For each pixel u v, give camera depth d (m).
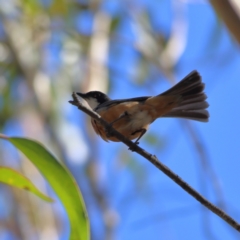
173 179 5.49
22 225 11.09
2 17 13.30
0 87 12.99
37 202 11.38
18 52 13.04
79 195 5.73
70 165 11.38
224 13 6.33
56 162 5.67
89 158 11.61
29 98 12.62
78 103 5.83
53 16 13.39
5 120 12.77
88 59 12.80
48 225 11.16
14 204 11.32
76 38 13.29
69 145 11.66
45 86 12.63
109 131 5.92
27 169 11.73
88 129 12.08
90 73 12.67
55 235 11.08
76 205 5.73
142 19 13.09
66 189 5.74
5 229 11.12
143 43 12.74
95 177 11.40
